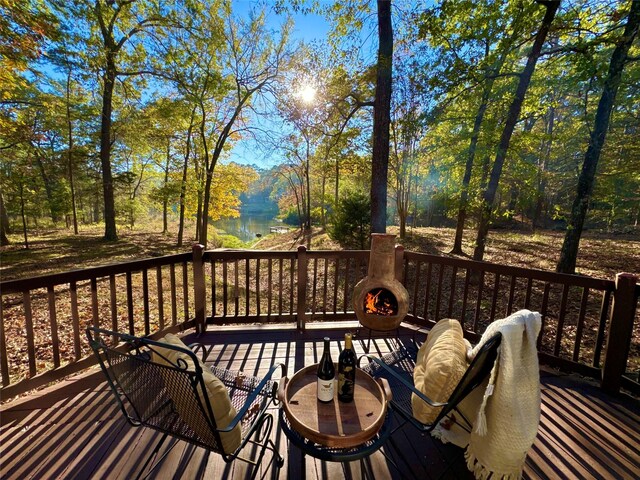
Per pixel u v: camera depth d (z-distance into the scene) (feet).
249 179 53.67
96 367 8.23
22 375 9.57
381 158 19.56
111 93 38.96
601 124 19.54
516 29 18.75
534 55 18.97
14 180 34.76
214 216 53.72
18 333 12.90
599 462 5.74
